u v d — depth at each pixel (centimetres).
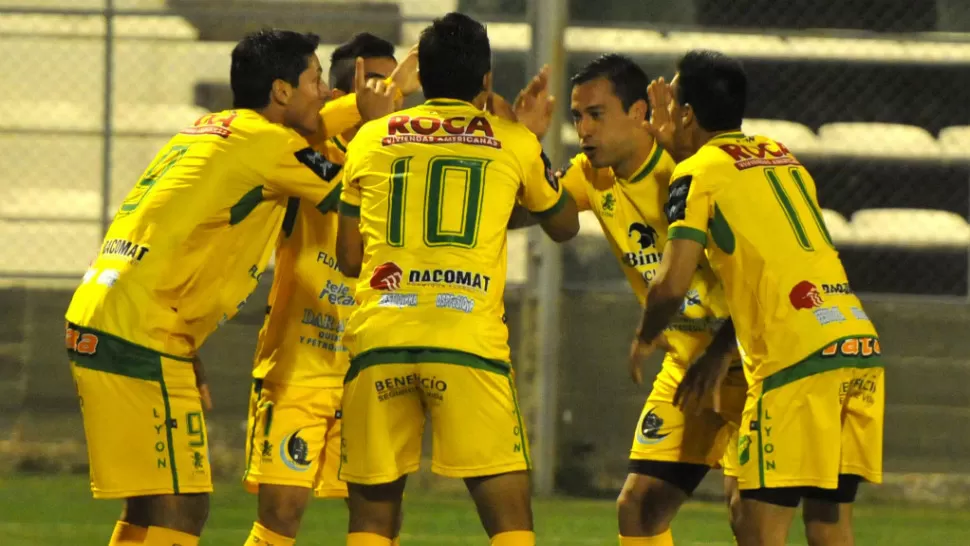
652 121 1580
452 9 3152
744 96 1536
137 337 1451
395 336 1348
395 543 1535
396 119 1425
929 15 3170
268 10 3128
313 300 1680
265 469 1669
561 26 2809
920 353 2888
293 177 1493
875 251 3162
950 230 3159
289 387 1677
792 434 1406
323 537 2298
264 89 1543
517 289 2920
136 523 1530
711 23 3123
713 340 1519
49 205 3128
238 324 2933
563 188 1478
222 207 1484
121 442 1454
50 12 2947
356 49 1747
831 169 3189
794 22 3161
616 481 2880
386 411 1375
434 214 1370
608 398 2894
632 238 1664
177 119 3158
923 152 3175
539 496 2825
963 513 2759
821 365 1405
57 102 3186
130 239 1483
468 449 1352
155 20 3180
